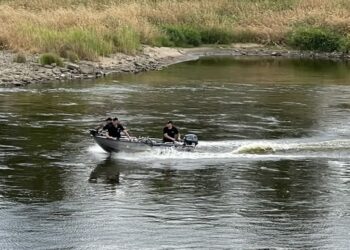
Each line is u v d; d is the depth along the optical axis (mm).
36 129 44094
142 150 38875
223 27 101938
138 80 67500
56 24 83938
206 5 109438
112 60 76312
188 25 101125
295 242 26781
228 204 30812
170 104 54562
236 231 27766
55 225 28016
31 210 29562
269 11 107812
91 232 27375
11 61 68375
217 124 47219
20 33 74438
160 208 30156
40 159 37156
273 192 32531
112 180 33938
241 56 94000
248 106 54500
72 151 39031
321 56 97625
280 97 59469
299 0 112750
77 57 72625
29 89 59719
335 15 105250
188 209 30109
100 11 98125
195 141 39625
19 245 26031
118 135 39406
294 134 44625
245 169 36281
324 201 31406
